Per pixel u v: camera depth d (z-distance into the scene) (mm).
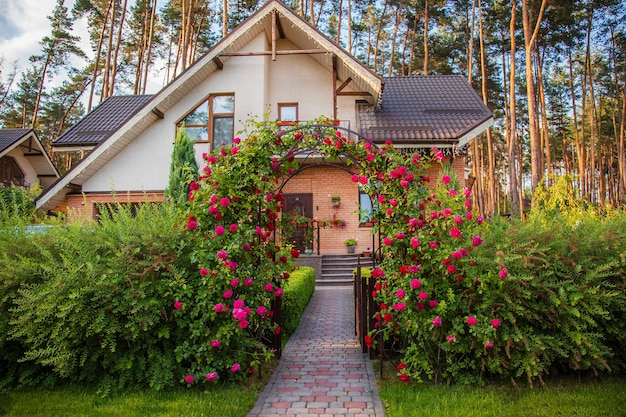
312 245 14125
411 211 4781
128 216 5016
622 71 30547
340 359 5766
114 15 23672
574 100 31328
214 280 4488
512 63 22031
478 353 4352
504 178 45125
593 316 4535
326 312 9031
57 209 13633
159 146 13484
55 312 4328
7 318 4559
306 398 4438
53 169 21859
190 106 13539
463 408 3926
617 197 32719
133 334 4355
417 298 4480
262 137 5320
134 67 29703
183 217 4965
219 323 4621
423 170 5062
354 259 13719
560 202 9664
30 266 4566
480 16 25219
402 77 17844
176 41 27812
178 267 4691
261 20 13047
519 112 35750
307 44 13922
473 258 4367
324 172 14375
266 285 5023
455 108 14828
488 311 4391
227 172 4992
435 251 4508
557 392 4277
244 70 13578
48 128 36156
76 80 31141
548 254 4590
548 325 4434
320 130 5434
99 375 4672
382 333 5145
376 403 4285
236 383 4781
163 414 3914
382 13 31062
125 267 4520
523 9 19938
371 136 13211
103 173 13484
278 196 5605
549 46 27016
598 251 4672
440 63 29422
